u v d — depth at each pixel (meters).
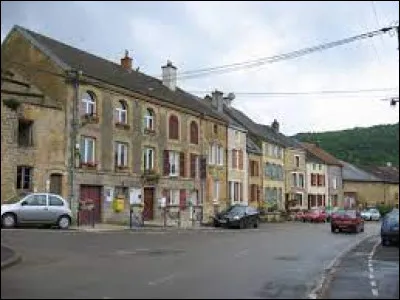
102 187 38.69
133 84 43.47
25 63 37.34
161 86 50.69
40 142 34.22
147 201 43.78
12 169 32.44
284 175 74.94
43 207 30.33
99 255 20.20
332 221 42.16
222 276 16.30
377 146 112.25
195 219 45.59
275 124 79.12
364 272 18.42
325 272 18.19
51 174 34.81
